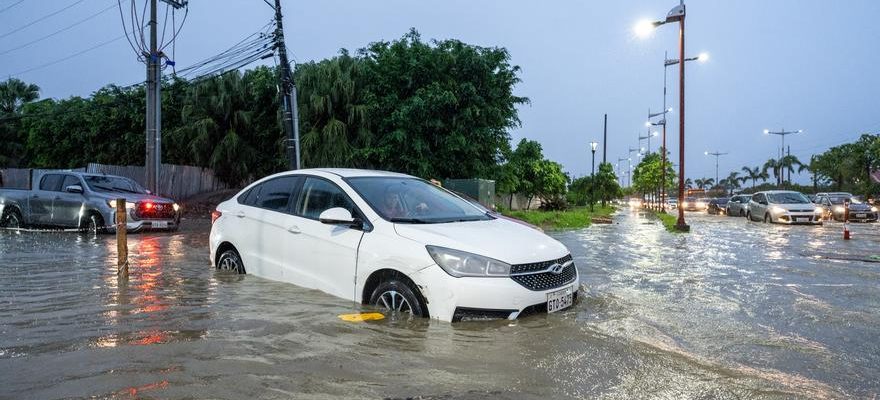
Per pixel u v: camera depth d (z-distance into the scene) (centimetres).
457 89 2139
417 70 2178
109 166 2370
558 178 3781
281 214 605
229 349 373
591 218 2623
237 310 478
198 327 426
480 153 2269
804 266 877
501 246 469
